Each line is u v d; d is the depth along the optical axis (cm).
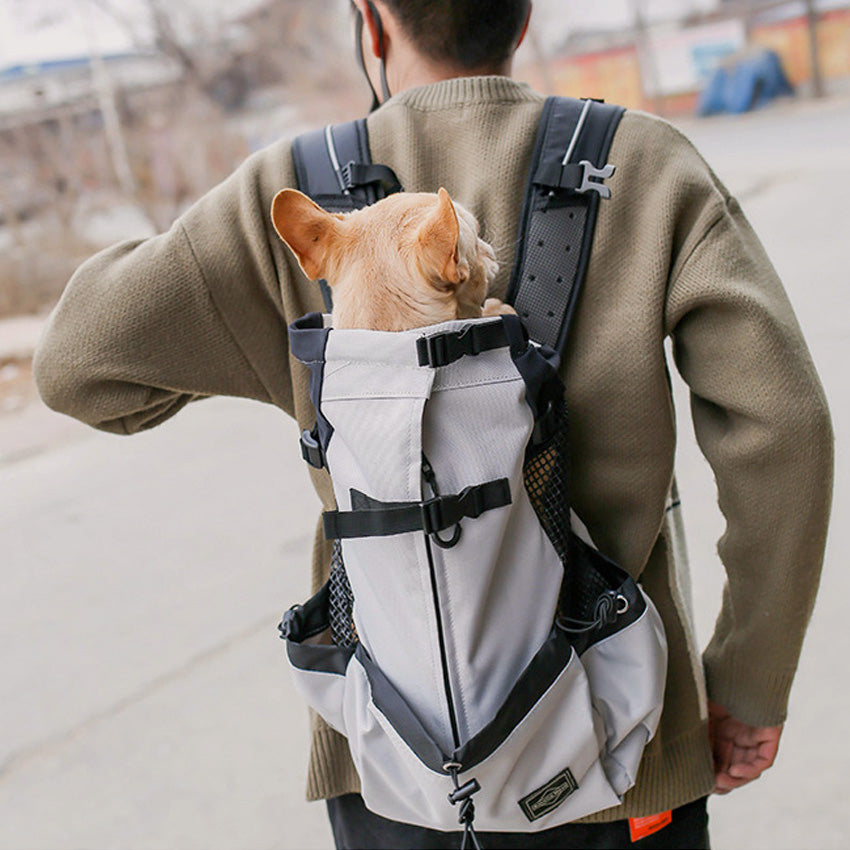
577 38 1852
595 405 110
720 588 300
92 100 1046
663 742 121
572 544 109
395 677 101
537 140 111
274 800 242
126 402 119
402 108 116
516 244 111
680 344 114
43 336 120
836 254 629
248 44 1213
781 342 106
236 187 117
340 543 111
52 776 259
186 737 268
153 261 115
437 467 95
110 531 398
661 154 110
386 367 96
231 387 122
